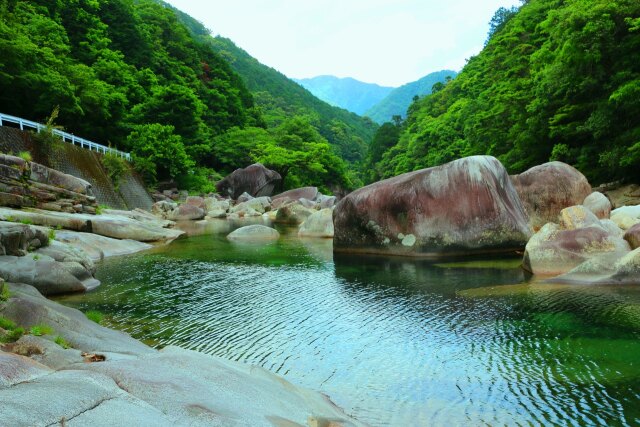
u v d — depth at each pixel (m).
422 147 77.56
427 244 17.14
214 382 4.78
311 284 13.24
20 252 11.68
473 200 16.89
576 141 30.67
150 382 4.30
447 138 70.12
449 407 5.84
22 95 31.67
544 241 13.27
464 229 16.84
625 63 25.34
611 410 5.56
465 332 8.65
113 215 24.58
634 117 25.75
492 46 77.50
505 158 37.03
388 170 94.88
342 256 18.17
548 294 10.84
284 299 11.57
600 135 27.20
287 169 67.31
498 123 39.81
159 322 9.59
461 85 87.81
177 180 49.19
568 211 14.20
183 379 4.58
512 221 16.84
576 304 9.89
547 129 31.80
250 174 56.38
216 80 81.88
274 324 9.51
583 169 29.52
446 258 16.61
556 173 20.38
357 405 5.95
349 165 127.12
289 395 5.29
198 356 5.65
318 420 4.69
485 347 7.84
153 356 5.51
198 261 17.05
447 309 10.19
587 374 6.58
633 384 6.21
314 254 18.77
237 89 88.06
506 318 9.30
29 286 9.49
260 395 4.81
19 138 24.08
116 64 49.94
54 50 38.56
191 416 3.74
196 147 53.41
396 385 6.54
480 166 17.11
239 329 9.17
